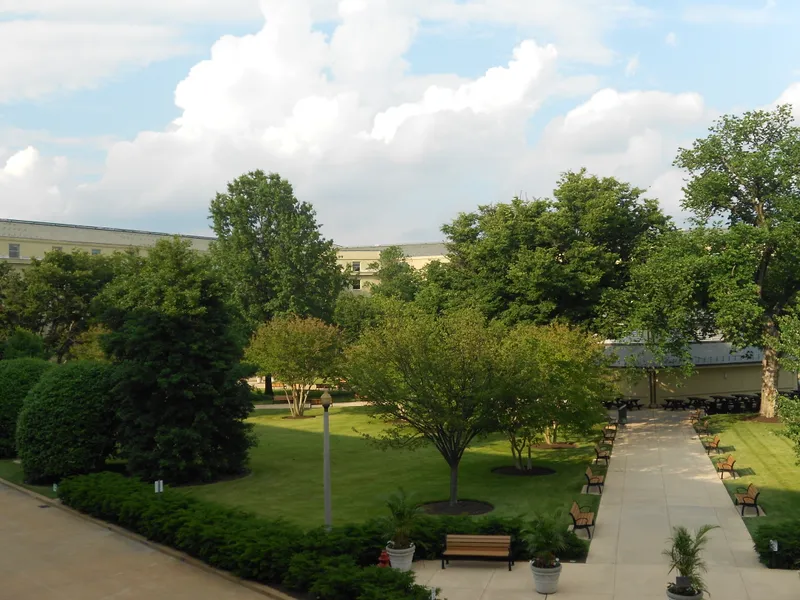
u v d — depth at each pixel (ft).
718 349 160.56
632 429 120.78
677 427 121.39
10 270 194.49
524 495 75.05
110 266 191.31
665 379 152.46
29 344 125.39
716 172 122.83
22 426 83.10
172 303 83.05
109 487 68.74
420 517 56.18
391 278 270.26
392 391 70.90
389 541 50.67
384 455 101.14
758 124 121.19
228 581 50.24
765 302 123.85
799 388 158.10
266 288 185.37
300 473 88.74
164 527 57.52
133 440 82.38
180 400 84.23
